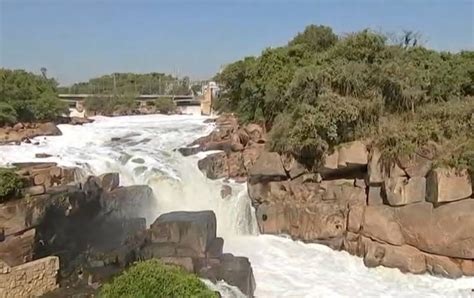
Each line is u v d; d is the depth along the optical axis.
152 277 14.02
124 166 28.78
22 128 34.34
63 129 37.53
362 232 24.66
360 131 27.12
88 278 19.98
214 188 28.92
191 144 33.34
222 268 19.84
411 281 22.47
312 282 22.00
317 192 27.23
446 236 22.61
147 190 26.27
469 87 31.44
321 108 27.30
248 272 19.97
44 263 19.39
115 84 72.56
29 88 38.28
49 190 22.58
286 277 22.34
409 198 23.86
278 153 28.55
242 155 31.20
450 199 22.73
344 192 26.50
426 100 28.89
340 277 22.73
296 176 28.08
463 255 22.39
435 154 23.88
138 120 47.25
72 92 69.69
